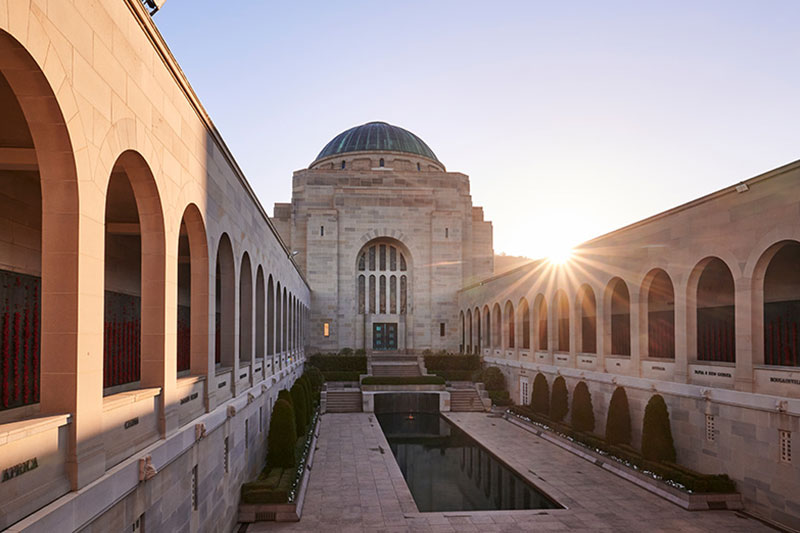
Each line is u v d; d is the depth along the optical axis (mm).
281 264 30859
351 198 63094
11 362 12094
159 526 10805
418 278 62844
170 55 11250
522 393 41094
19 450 6531
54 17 6965
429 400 44406
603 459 25281
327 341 60625
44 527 6715
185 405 12953
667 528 17656
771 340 19516
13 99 8914
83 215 7816
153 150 10602
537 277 38625
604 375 28422
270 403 25703
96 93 8172
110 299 17531
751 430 18812
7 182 12047
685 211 22484
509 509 20797
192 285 14602
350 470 25344
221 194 16125
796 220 17281
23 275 12672
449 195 65812
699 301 24031
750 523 17969
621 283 31078
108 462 8852
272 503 18578
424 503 21625
